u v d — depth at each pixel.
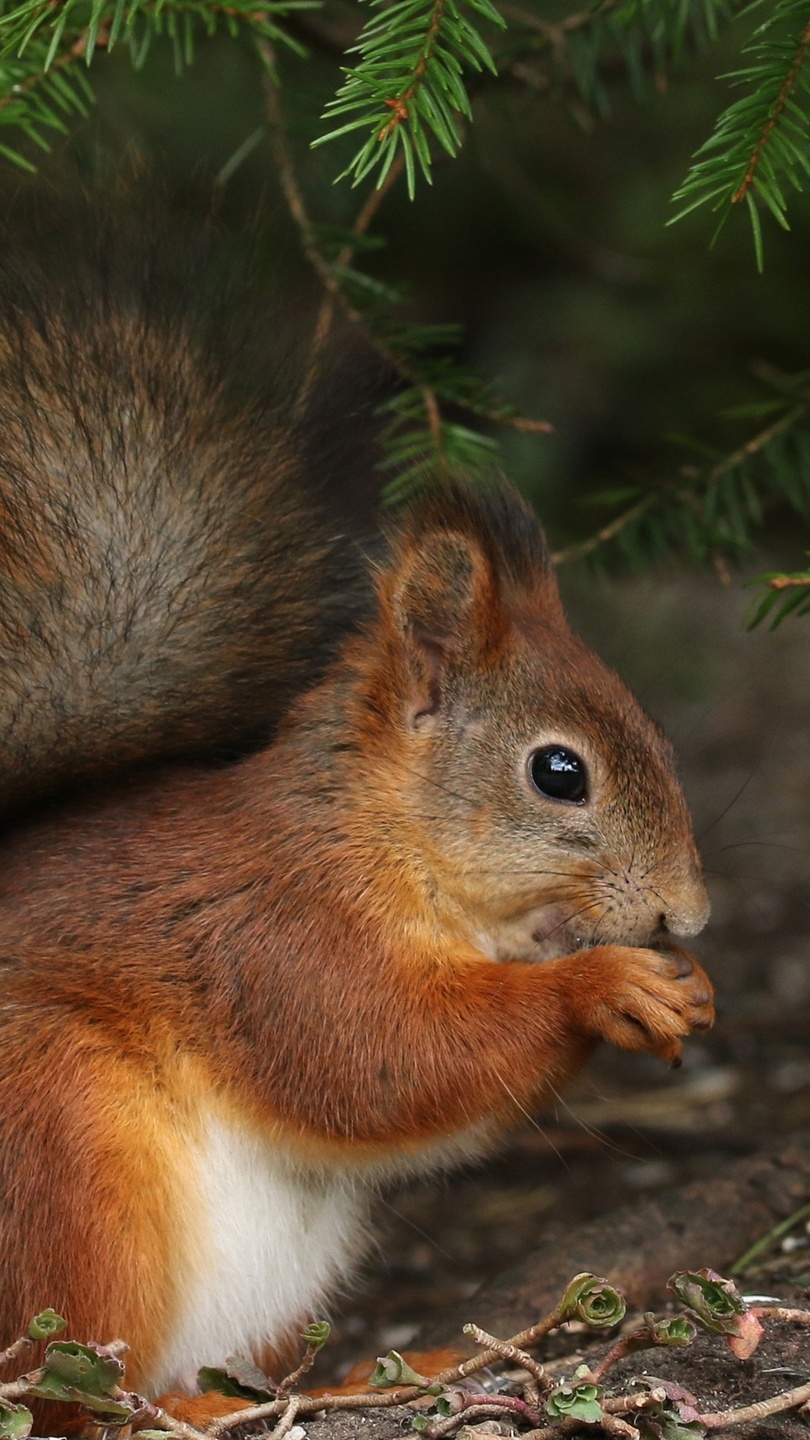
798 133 2.41
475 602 2.45
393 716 2.45
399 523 2.46
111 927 2.44
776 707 3.29
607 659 3.29
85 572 2.45
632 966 2.43
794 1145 2.51
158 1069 2.43
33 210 2.47
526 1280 2.48
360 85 2.40
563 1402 2.38
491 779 2.44
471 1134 2.44
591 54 2.54
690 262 3.34
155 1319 2.43
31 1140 2.42
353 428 2.48
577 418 3.56
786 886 2.71
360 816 2.44
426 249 3.81
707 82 2.85
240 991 2.44
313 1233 2.45
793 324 3.41
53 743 2.45
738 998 2.63
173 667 2.45
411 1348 2.47
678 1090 2.59
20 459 2.45
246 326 2.47
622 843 2.44
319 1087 2.44
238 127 2.60
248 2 2.46
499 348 3.71
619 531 2.55
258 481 2.46
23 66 2.45
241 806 2.45
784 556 3.41
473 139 2.54
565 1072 2.44
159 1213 2.43
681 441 2.55
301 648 2.46
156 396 2.46
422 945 2.44
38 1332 2.39
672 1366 2.41
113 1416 2.39
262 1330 2.45
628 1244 2.49
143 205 2.47
